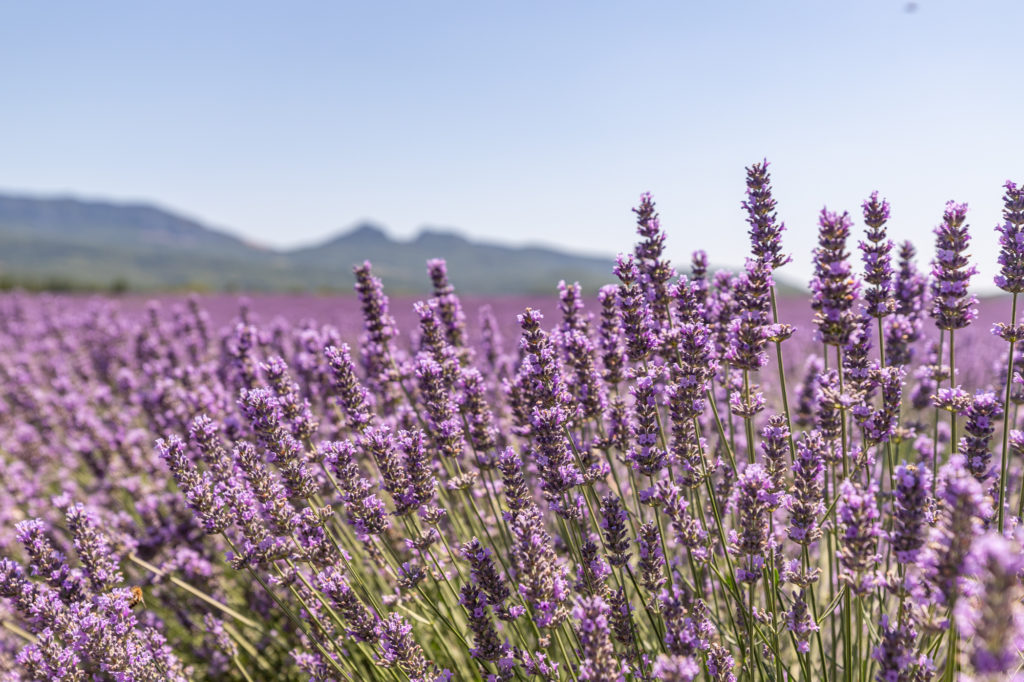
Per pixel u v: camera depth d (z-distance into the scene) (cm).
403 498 357
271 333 796
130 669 348
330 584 346
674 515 338
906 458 553
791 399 772
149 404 696
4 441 880
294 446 374
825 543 473
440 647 454
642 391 358
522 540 303
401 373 544
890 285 359
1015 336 326
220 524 368
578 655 337
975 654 170
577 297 478
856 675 342
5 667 450
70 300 2878
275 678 500
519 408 438
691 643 299
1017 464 545
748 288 363
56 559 391
